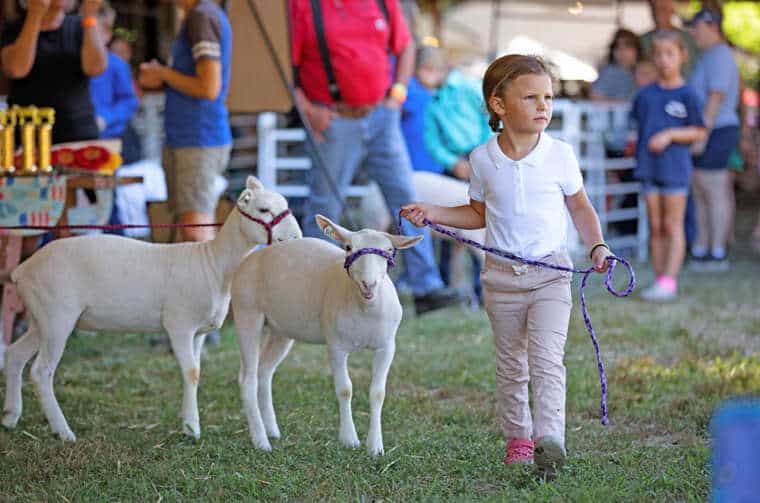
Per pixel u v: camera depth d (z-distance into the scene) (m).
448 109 15.99
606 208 21.42
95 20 11.80
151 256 8.52
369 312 7.55
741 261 20.33
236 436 8.66
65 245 8.49
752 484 4.38
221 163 11.72
